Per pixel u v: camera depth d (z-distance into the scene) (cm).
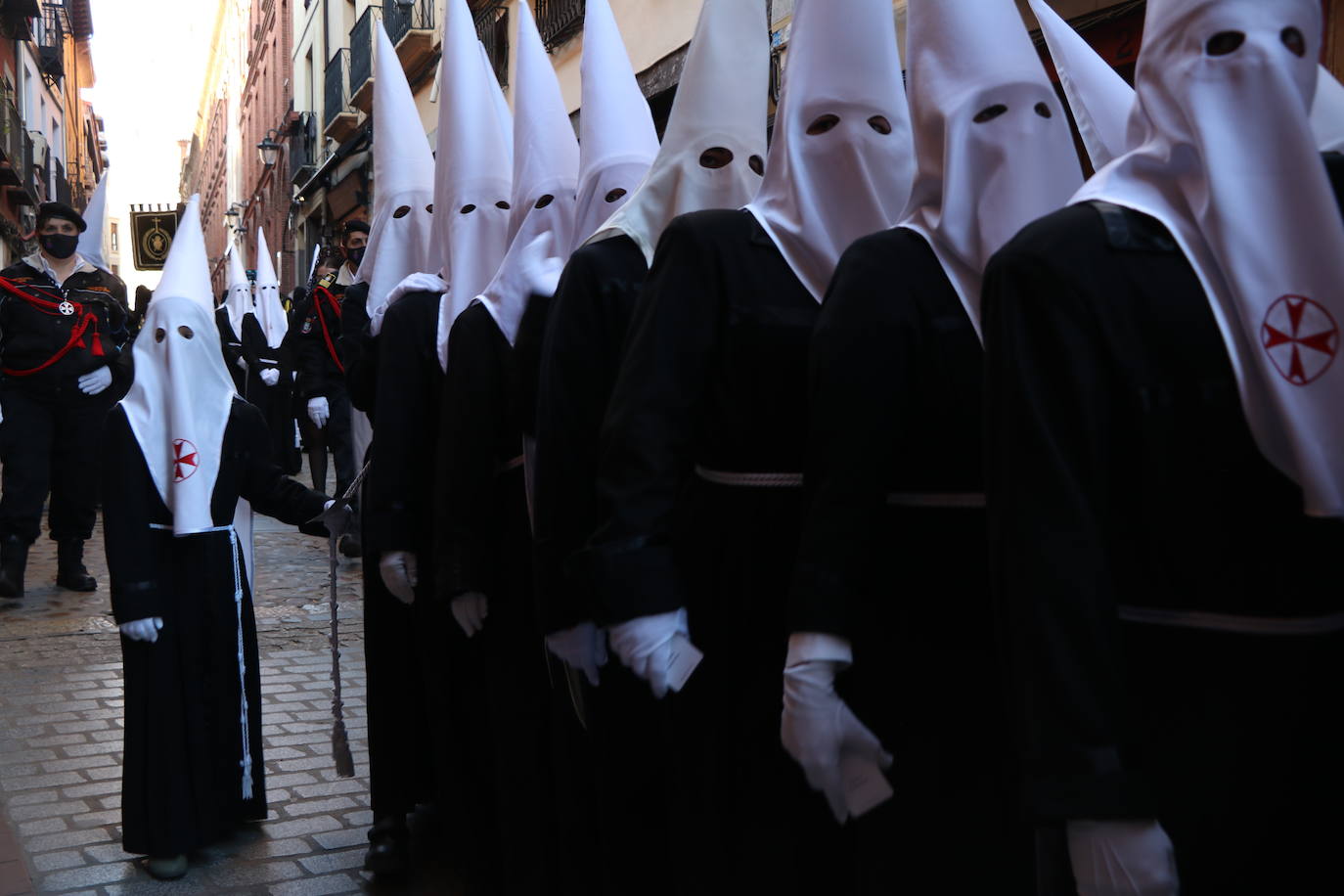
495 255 362
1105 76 252
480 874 331
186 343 367
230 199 5312
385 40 447
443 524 306
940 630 201
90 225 836
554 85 345
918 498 203
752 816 222
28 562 868
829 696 192
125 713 361
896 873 203
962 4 204
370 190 2261
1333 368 151
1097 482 160
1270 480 157
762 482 223
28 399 735
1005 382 164
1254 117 157
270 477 384
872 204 229
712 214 233
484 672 320
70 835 389
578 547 256
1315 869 164
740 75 268
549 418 260
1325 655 160
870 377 195
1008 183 198
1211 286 158
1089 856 155
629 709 262
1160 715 163
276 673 580
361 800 421
